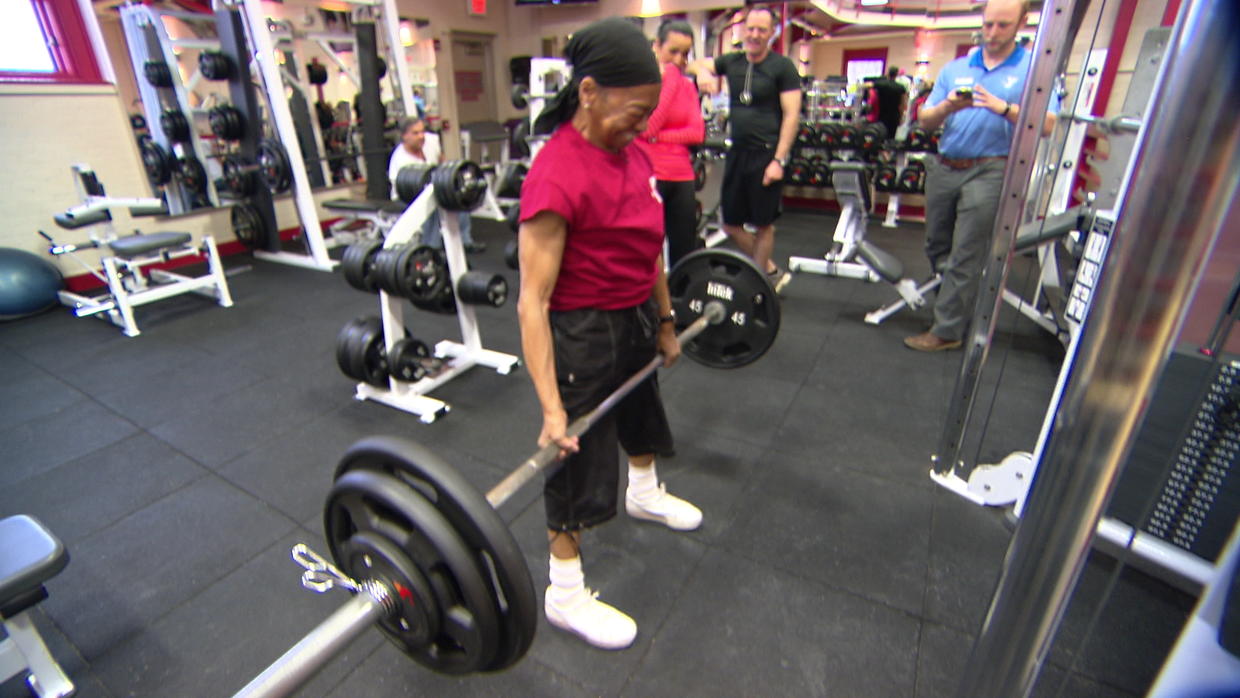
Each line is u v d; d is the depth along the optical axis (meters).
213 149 4.82
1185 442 1.34
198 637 1.43
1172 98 0.36
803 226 5.12
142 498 1.92
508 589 0.77
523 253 1.02
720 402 2.35
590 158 0.99
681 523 1.67
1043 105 1.33
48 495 1.94
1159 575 1.43
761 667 1.30
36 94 3.81
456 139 7.84
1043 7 1.28
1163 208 0.38
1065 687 1.22
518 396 2.48
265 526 1.79
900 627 1.38
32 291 3.51
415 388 2.46
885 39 7.82
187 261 4.55
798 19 6.66
